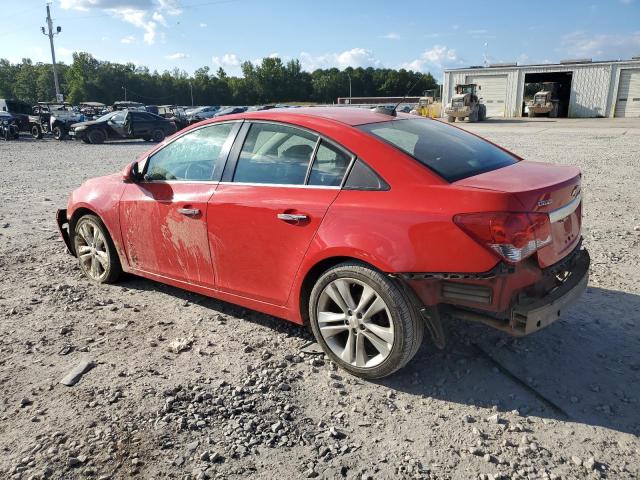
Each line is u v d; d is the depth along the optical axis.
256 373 3.50
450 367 3.52
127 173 4.56
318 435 2.89
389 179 3.21
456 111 37.97
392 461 2.68
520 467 2.62
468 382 3.35
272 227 3.61
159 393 3.28
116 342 3.97
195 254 4.18
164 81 140.50
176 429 2.94
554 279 3.32
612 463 2.62
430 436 2.86
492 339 3.86
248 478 2.58
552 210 3.08
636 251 5.78
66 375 3.49
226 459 2.71
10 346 3.91
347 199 3.31
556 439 2.81
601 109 42.34
